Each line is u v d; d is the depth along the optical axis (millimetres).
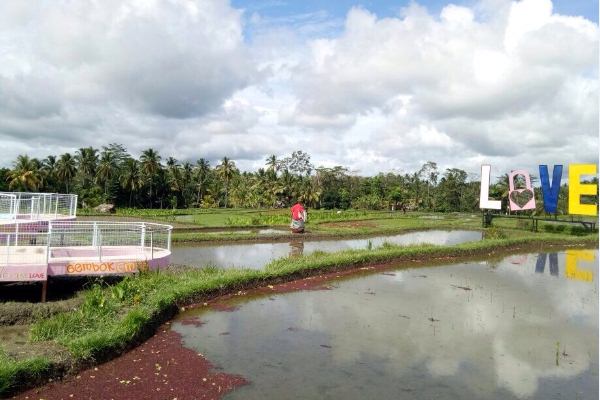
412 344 12000
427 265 24812
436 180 109625
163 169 82875
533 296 17906
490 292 18422
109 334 10625
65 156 72875
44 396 8570
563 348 12039
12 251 15758
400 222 54688
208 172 93750
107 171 74875
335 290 17984
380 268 23328
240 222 43844
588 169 37281
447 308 15711
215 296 16156
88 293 13555
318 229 40938
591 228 44562
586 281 21281
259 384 9352
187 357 10609
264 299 16234
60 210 23969
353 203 99125
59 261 14367
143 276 15430
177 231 36375
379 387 9406
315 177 104625
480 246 30109
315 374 9922
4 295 14562
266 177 94938
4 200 20531
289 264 20266
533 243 35188
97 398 8547
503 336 12875
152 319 12469
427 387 9484
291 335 12406
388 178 110750
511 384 9758
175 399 8586
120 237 18875
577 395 9312
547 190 44219
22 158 67625
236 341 11812
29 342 10500
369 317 14344
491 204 47469
